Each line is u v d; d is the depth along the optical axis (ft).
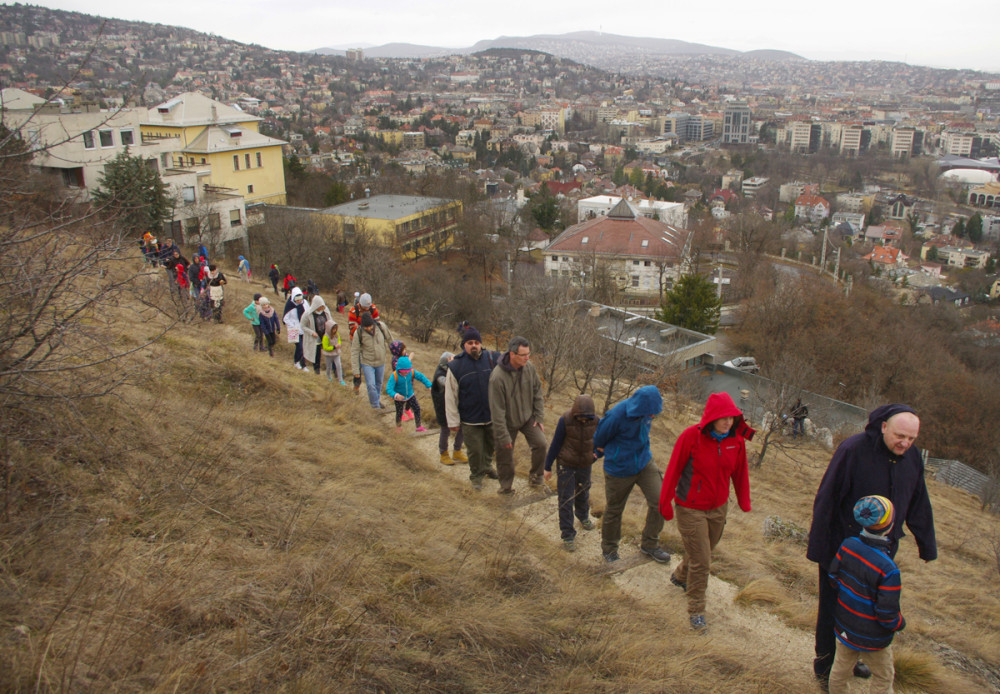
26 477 15.10
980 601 24.54
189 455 19.74
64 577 12.57
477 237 181.06
